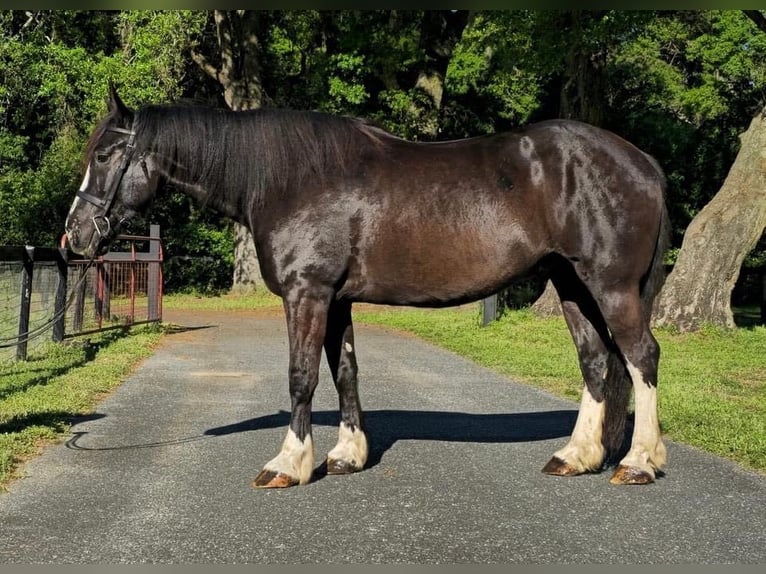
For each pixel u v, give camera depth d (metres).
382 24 23.66
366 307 21.50
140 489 4.88
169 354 11.63
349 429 5.39
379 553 3.89
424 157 5.10
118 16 24.00
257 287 24.92
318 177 5.03
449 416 7.27
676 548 3.97
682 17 27.69
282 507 4.56
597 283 4.95
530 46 15.14
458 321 16.56
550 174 4.93
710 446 5.98
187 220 26.72
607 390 5.24
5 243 23.23
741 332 13.92
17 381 8.48
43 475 5.19
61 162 23.53
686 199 26.84
